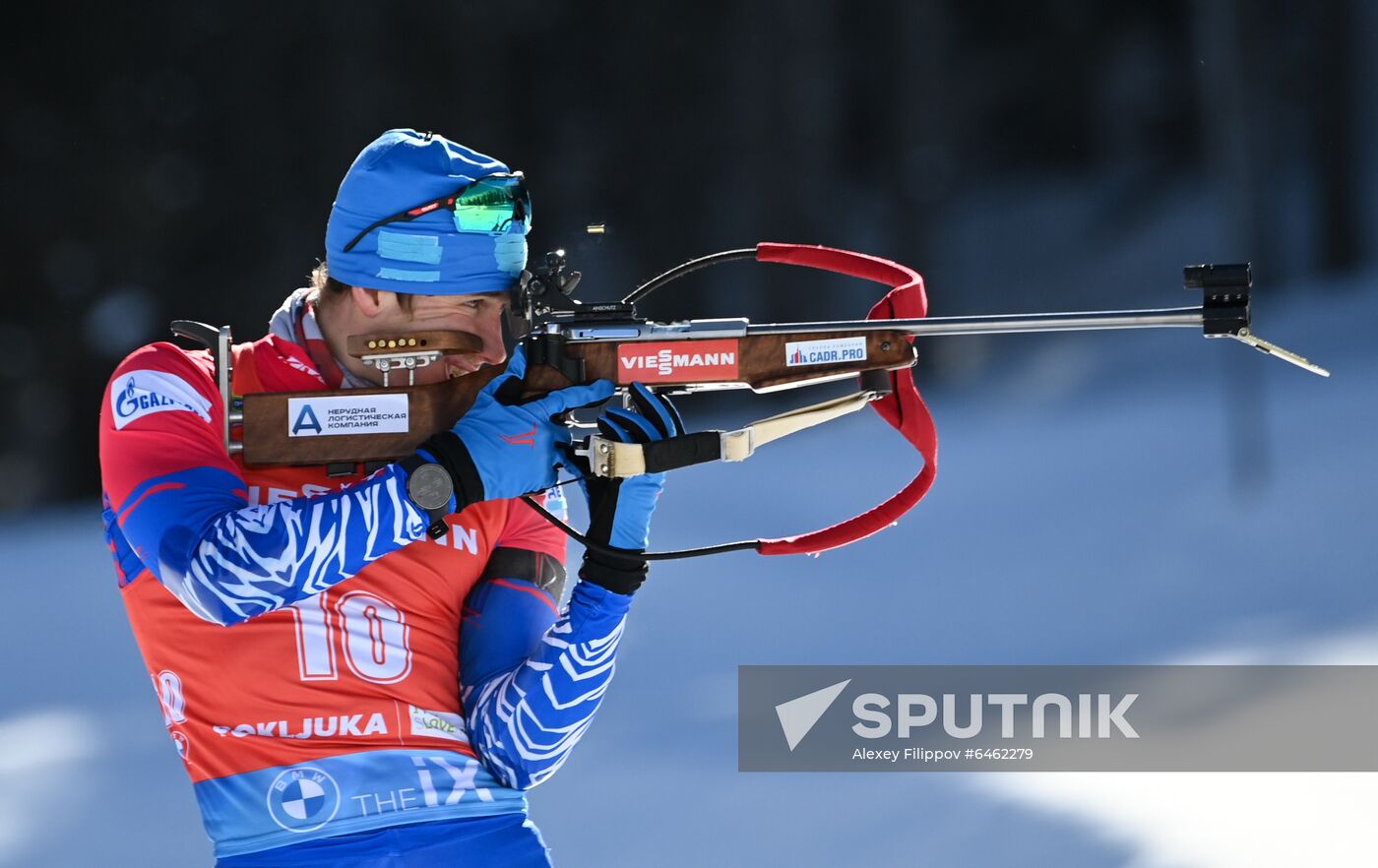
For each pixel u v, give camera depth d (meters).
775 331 8.62
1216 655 27.58
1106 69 127.69
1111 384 78.75
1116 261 112.81
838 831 18.36
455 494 8.12
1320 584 34.47
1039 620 32.56
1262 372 50.06
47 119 102.12
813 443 68.12
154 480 8.23
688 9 109.06
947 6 120.62
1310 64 98.12
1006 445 63.69
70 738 27.19
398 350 8.67
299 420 8.45
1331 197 96.00
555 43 110.31
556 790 20.77
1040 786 19.75
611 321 8.59
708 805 19.61
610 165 109.94
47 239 100.00
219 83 104.50
